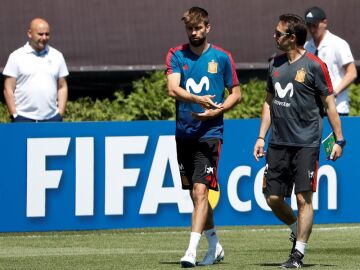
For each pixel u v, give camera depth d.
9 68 36.41
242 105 46.84
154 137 34.12
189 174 26.69
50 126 33.84
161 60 54.00
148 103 48.28
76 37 53.31
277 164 25.84
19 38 52.88
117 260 27.78
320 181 35.19
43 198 33.94
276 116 25.69
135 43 53.81
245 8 54.38
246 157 34.72
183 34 54.06
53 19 53.19
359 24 55.06
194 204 26.11
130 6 53.72
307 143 25.45
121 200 34.12
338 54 36.69
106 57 53.66
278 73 25.59
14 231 33.97
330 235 33.84
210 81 26.42
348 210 35.38
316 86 25.41
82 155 33.91
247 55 54.44
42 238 33.47
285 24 25.33
